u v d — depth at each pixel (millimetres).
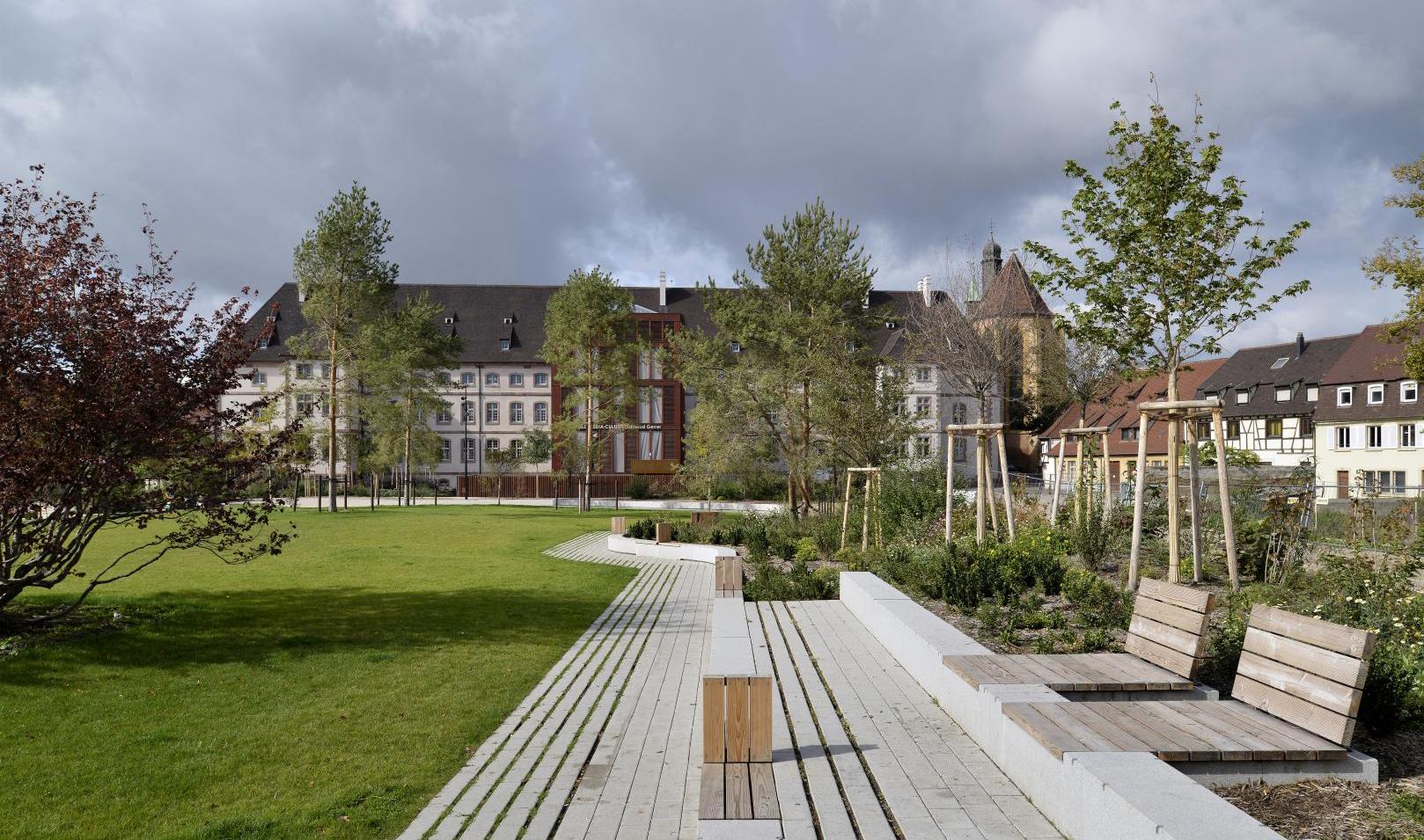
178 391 10234
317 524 30406
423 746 6832
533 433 64125
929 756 5758
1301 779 4527
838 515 23250
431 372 52438
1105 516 14250
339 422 48469
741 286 29734
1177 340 14133
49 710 7832
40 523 10203
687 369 30641
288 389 12203
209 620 12055
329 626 11891
